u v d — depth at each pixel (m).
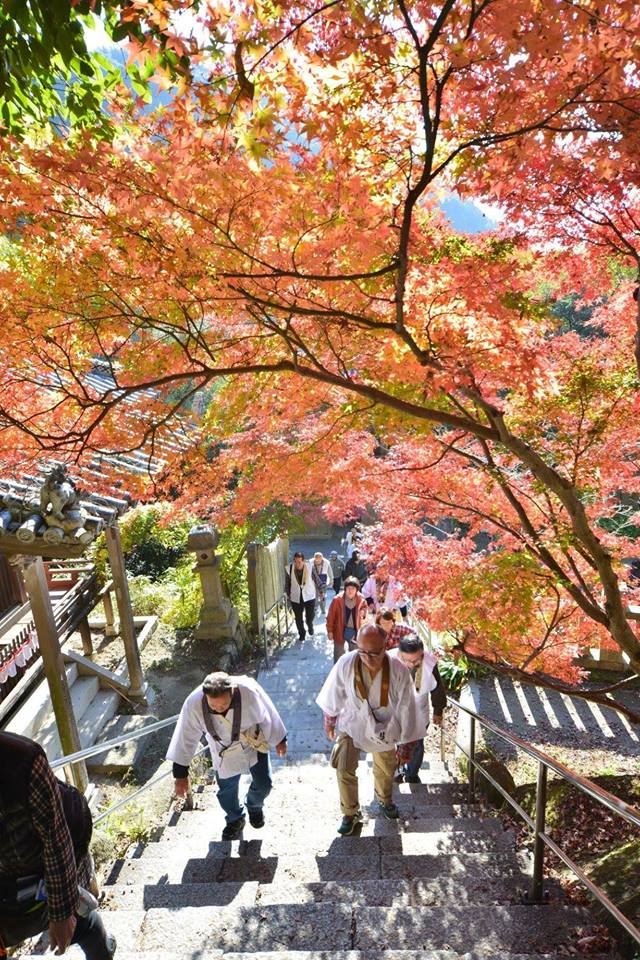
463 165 3.33
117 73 3.59
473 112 3.01
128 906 4.20
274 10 2.47
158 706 9.02
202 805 6.45
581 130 2.92
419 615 5.29
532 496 5.43
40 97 3.94
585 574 5.50
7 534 5.72
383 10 2.52
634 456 5.16
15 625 8.59
